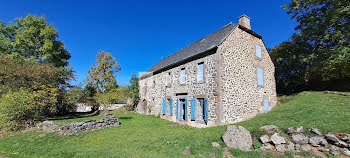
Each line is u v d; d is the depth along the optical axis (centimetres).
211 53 1071
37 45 1806
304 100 1171
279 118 859
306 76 1571
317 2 1424
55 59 1933
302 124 671
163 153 573
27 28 1767
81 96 2017
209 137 701
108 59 2153
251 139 604
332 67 1305
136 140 746
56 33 1892
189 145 627
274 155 522
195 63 1204
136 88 2241
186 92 1247
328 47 1355
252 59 1234
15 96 984
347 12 1188
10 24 1830
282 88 1906
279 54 1791
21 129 952
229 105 1003
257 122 870
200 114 1125
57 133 854
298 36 1524
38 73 1173
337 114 730
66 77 1526
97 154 570
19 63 1218
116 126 1094
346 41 1238
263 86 1287
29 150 634
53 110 1309
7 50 1739
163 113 1498
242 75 1124
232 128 638
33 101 1038
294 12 1636
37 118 1111
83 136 834
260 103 1224
